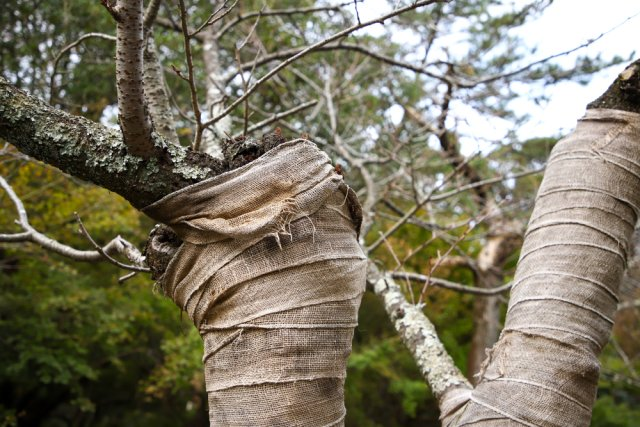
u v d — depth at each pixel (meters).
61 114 1.60
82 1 5.27
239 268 1.47
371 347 9.98
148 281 8.28
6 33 5.62
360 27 1.90
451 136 5.46
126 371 10.06
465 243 8.51
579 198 1.75
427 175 6.32
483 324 8.05
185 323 8.49
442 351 2.50
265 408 1.43
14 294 8.09
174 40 5.33
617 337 12.36
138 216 7.37
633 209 1.76
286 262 1.47
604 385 10.68
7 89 1.59
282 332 1.45
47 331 7.62
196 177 1.56
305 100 5.50
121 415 11.36
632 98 1.86
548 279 1.69
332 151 5.84
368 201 4.54
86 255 2.50
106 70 5.32
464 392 2.17
